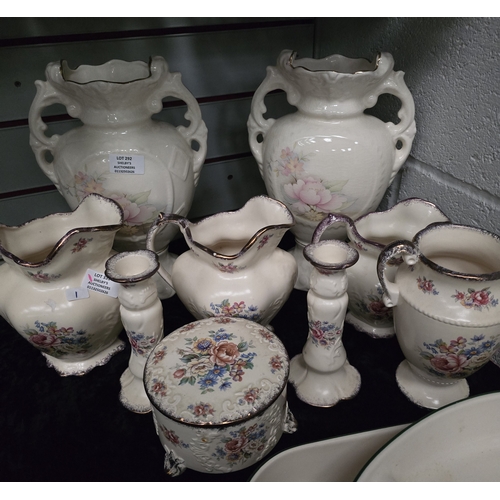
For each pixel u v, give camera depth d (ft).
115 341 3.36
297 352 3.30
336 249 2.46
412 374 2.96
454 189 3.31
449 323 2.32
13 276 2.83
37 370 3.22
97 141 3.17
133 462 2.63
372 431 2.24
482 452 2.24
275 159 3.32
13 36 3.58
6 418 2.89
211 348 2.49
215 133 4.59
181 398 2.23
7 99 3.76
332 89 3.01
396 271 2.69
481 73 2.88
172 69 4.15
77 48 3.79
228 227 3.18
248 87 4.51
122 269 2.48
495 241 2.50
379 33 3.70
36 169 4.16
